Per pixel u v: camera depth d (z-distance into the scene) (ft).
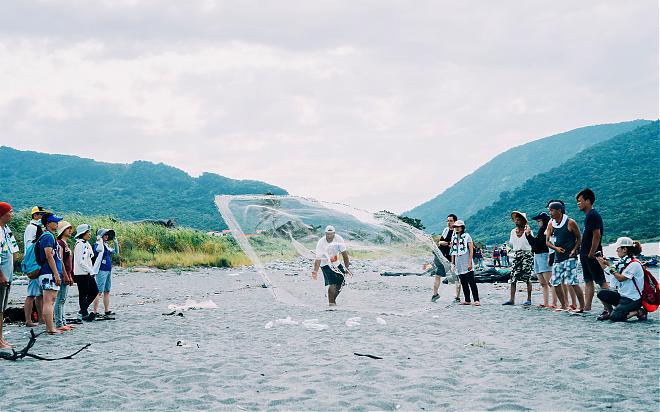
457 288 37.99
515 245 35.27
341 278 35.27
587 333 23.86
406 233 38.40
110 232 32.01
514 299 37.11
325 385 16.16
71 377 17.46
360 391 15.49
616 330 24.31
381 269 36.94
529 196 624.59
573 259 30.19
